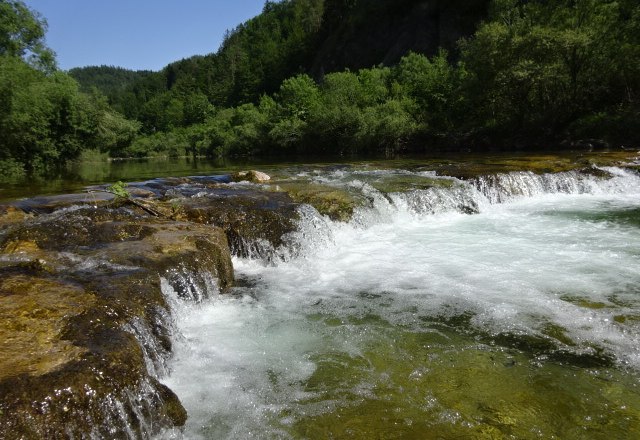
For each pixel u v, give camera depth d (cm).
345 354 498
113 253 617
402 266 794
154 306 486
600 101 2972
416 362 475
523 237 954
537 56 2967
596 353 480
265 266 823
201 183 1391
